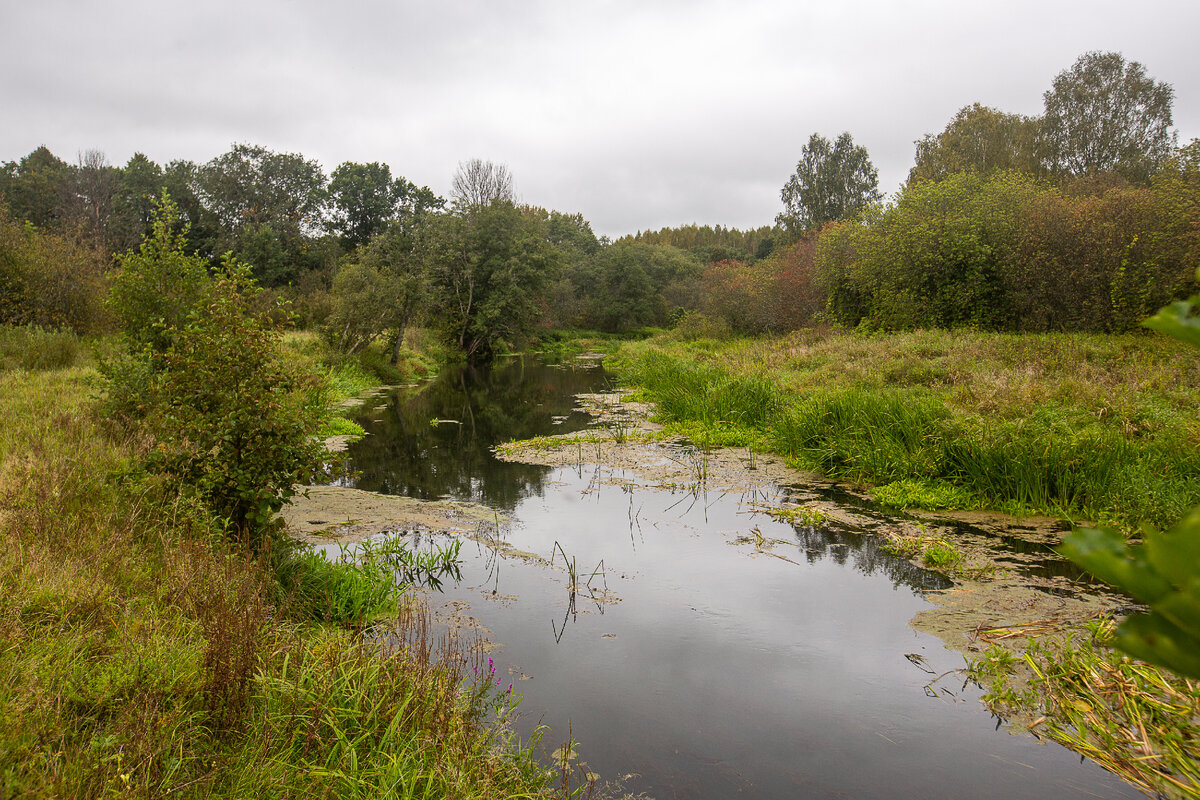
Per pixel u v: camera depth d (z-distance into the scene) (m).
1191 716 3.86
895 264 19.97
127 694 3.28
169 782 2.84
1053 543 6.84
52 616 3.78
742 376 15.19
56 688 3.23
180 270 9.27
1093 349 13.37
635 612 5.67
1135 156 30.44
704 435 12.37
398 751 3.43
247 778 3.03
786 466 10.44
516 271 35.53
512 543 7.30
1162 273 15.34
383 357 25.62
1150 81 30.92
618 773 3.76
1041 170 31.83
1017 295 18.12
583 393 21.12
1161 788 3.53
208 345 5.94
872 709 4.35
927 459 8.77
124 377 8.20
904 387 12.96
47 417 8.28
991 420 9.16
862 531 7.42
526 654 4.99
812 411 10.93
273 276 41.72
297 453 6.00
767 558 6.81
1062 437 8.20
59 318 15.34
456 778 3.31
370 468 10.73
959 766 3.82
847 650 5.04
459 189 38.69
